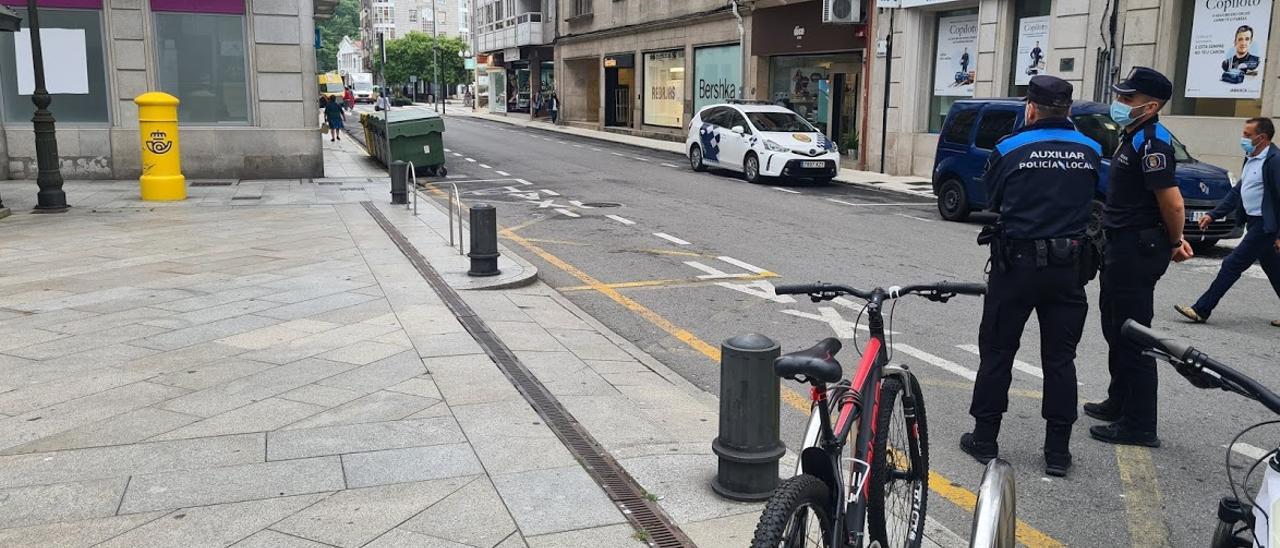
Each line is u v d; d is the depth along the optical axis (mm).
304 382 5480
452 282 8609
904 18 20531
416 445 4496
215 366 5785
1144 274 4801
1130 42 15453
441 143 19766
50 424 4734
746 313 7949
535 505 3854
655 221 13609
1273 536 2395
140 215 13133
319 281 8492
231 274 8812
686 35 32688
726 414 3969
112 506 3789
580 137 36812
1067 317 4395
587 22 42406
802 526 2473
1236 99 14234
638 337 7207
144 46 17344
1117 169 4840
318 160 18688
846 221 13664
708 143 21078
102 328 6695
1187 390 5879
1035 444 4969
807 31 24594
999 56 18281
